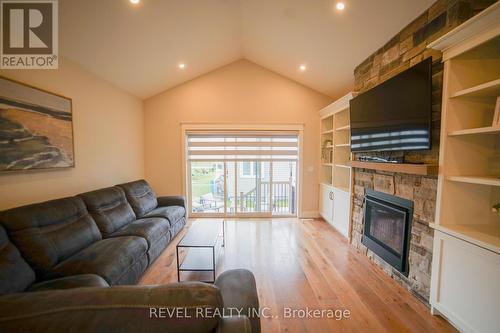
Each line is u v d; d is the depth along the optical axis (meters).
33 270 1.67
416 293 2.08
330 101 4.52
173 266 2.67
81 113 2.84
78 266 1.79
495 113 1.49
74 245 2.04
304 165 4.59
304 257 2.89
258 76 4.46
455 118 1.73
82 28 2.29
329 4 2.38
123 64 3.15
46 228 1.91
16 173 2.03
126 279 2.05
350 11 2.38
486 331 1.45
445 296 1.74
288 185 4.78
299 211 4.64
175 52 3.36
